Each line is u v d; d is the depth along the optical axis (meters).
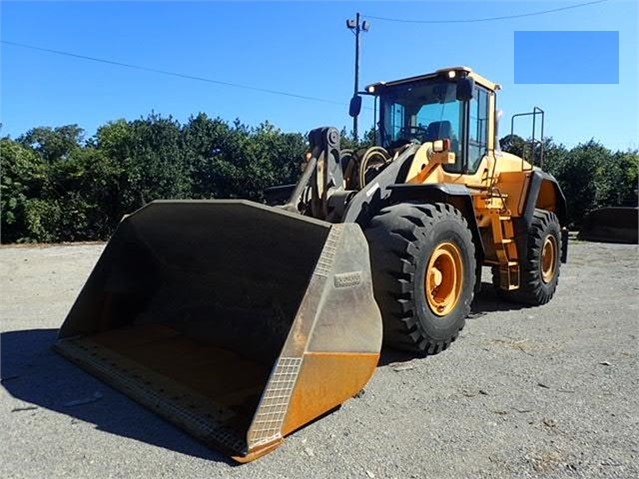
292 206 3.89
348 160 4.86
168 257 4.17
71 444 2.59
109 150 17.03
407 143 5.20
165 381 3.21
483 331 4.99
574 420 2.97
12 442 2.61
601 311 5.93
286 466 2.41
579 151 20.84
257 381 3.19
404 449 2.60
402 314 3.83
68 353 3.79
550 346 4.48
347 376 2.89
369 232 3.92
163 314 4.22
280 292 3.50
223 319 3.84
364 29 22.17
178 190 16.92
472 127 5.41
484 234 5.64
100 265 4.07
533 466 2.46
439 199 4.56
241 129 18.97
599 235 15.10
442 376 3.67
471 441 2.70
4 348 4.09
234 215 3.18
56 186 15.75
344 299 2.89
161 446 2.57
